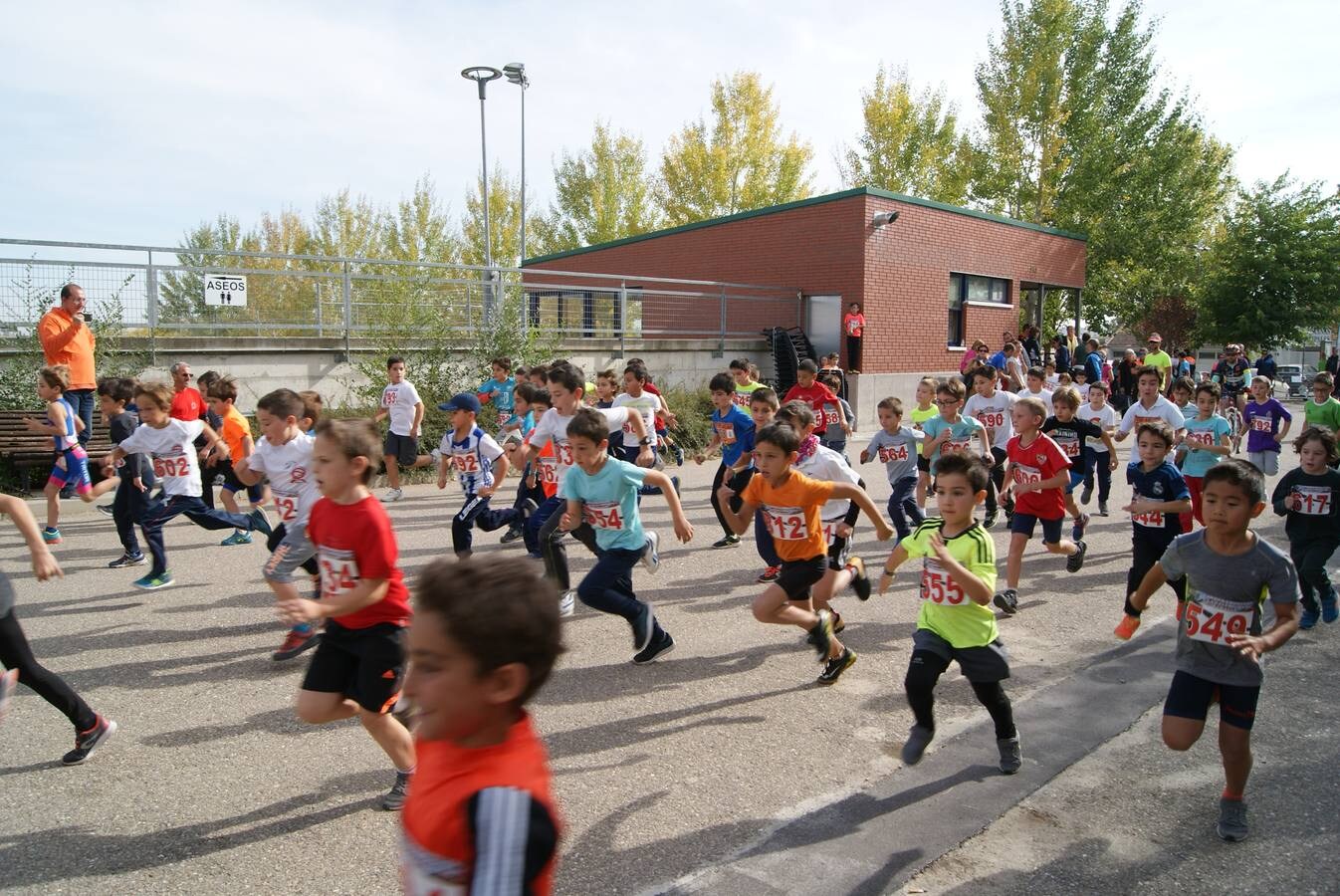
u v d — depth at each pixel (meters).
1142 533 6.14
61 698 3.92
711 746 4.31
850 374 19.69
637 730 4.48
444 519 9.69
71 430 8.25
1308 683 5.33
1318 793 3.94
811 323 20.84
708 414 16.61
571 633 6.01
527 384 8.16
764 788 3.89
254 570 7.38
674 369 18.56
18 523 3.75
